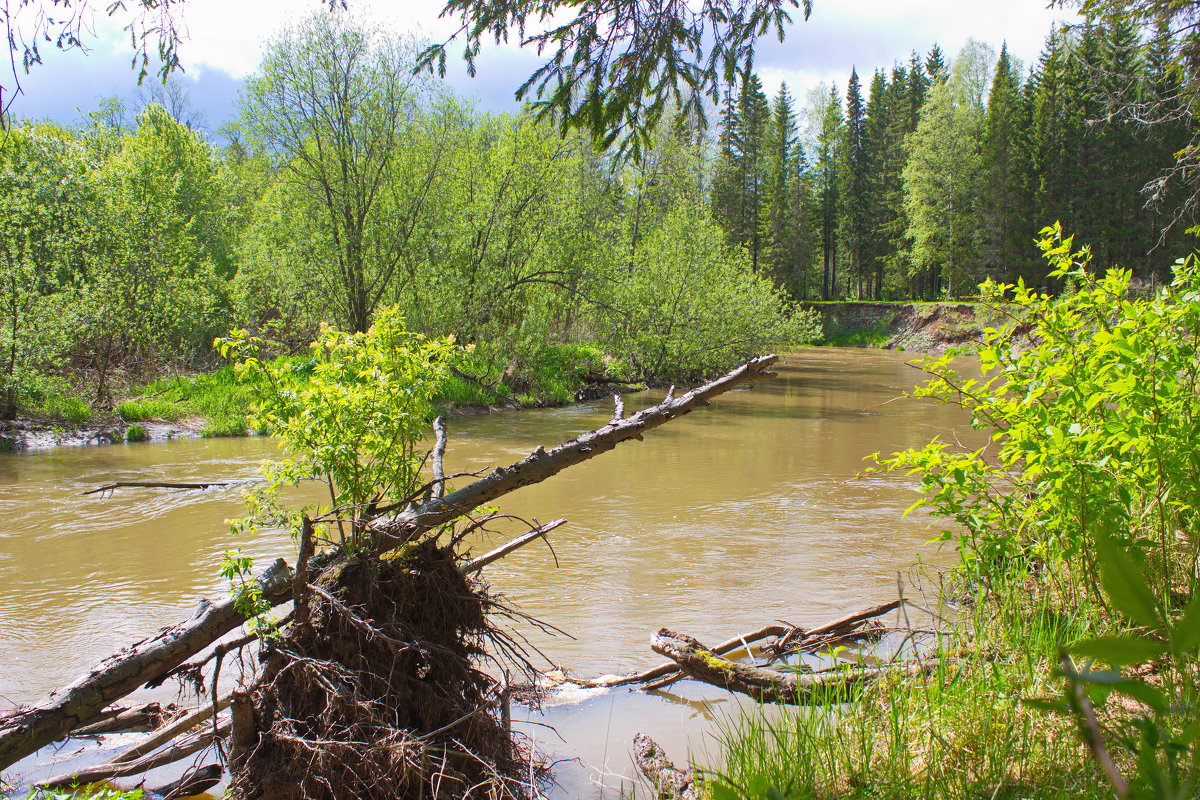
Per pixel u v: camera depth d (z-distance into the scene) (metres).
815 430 16.39
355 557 3.89
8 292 14.43
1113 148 42.38
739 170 53.59
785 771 3.18
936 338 43.31
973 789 2.86
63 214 16.64
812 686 4.41
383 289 19.94
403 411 4.33
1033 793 2.74
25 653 5.74
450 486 10.16
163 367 18.56
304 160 19.31
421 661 3.84
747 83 5.70
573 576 7.27
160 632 3.82
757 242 56.34
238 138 19.64
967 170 47.84
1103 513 3.72
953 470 4.56
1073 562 4.23
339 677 3.61
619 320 24.44
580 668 5.41
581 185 25.62
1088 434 3.85
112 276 17.03
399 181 20.05
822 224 60.94
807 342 29.02
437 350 4.49
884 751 3.41
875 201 58.28
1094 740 0.59
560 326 28.94
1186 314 4.00
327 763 3.42
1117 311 4.32
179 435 14.53
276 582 3.98
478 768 3.74
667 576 7.25
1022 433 4.07
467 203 22.02
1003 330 4.49
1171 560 3.83
